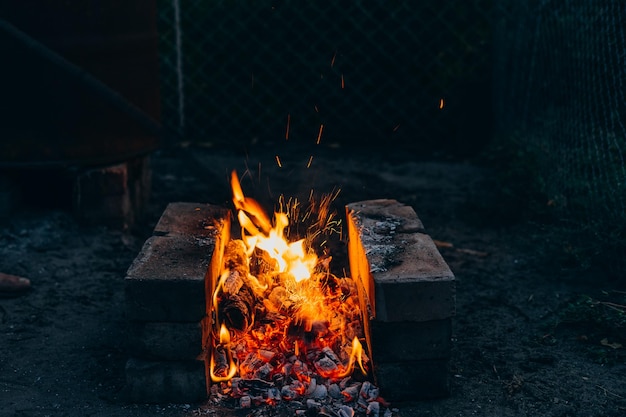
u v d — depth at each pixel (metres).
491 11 2.73
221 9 2.75
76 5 1.77
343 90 2.81
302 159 2.65
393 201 1.62
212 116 2.85
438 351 1.27
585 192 1.98
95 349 1.49
